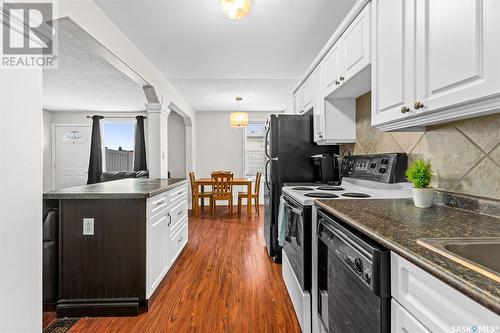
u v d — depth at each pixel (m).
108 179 5.65
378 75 1.44
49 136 6.34
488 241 0.79
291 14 2.23
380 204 1.42
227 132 6.68
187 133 6.30
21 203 1.09
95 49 2.29
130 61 2.74
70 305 1.90
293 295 1.96
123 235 1.94
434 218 1.09
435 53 1.02
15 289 1.07
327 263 1.36
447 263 0.62
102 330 1.74
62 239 1.92
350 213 1.18
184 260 2.94
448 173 1.38
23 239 1.10
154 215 2.09
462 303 0.55
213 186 5.28
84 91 4.70
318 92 2.58
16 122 1.07
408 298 0.73
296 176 2.92
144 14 2.24
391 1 1.30
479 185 1.21
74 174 6.42
